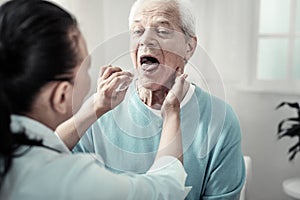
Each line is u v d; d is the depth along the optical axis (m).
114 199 0.64
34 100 0.65
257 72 2.34
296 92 2.24
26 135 0.65
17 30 0.62
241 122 2.34
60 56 0.63
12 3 0.65
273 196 2.38
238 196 1.03
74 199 0.62
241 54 2.27
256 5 2.27
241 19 2.22
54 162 0.65
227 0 2.18
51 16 0.64
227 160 0.98
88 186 0.63
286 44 2.29
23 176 0.63
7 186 0.63
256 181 2.39
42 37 0.62
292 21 2.24
